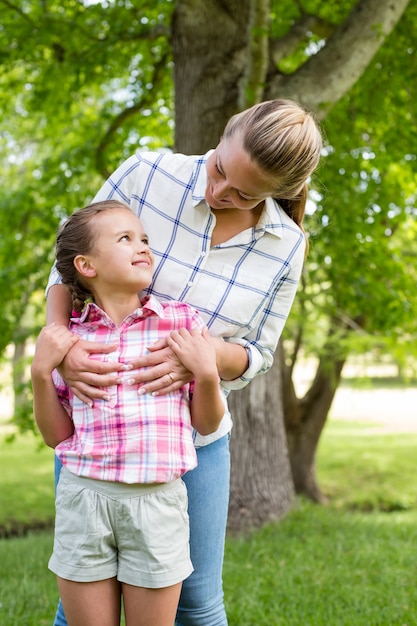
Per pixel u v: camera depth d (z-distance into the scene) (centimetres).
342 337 867
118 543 187
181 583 194
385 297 688
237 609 338
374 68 607
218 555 215
